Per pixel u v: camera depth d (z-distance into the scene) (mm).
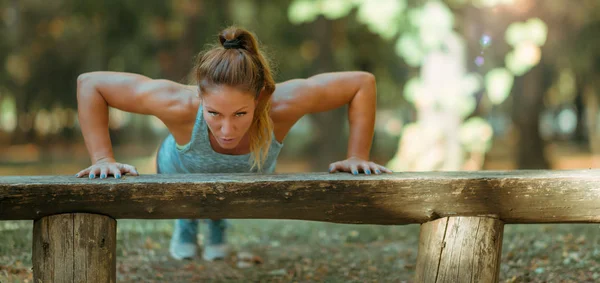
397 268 4277
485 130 10102
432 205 2836
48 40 17906
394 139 18359
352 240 5188
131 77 3402
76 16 15523
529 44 9070
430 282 2865
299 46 14398
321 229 5621
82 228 2773
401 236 5324
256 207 2805
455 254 2828
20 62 18797
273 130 3467
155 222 5719
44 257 2770
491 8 9914
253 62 2961
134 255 4543
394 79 15266
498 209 2842
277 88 3416
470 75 9328
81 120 3342
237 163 3568
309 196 2807
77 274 2760
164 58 14938
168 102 3328
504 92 9156
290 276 4129
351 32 13648
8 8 17359
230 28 3088
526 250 4496
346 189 2812
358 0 9156
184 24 13789
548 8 11539
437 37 8891
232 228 5512
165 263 4383
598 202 2814
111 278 2840
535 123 14328
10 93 20547
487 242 2830
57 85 19172
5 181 2770
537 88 14133
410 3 8977
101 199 2766
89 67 17578
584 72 14672
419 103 9578
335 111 15000
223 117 2949
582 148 22281
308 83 3432
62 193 2746
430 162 9758
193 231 4500
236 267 4355
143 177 2895
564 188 2814
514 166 14703
